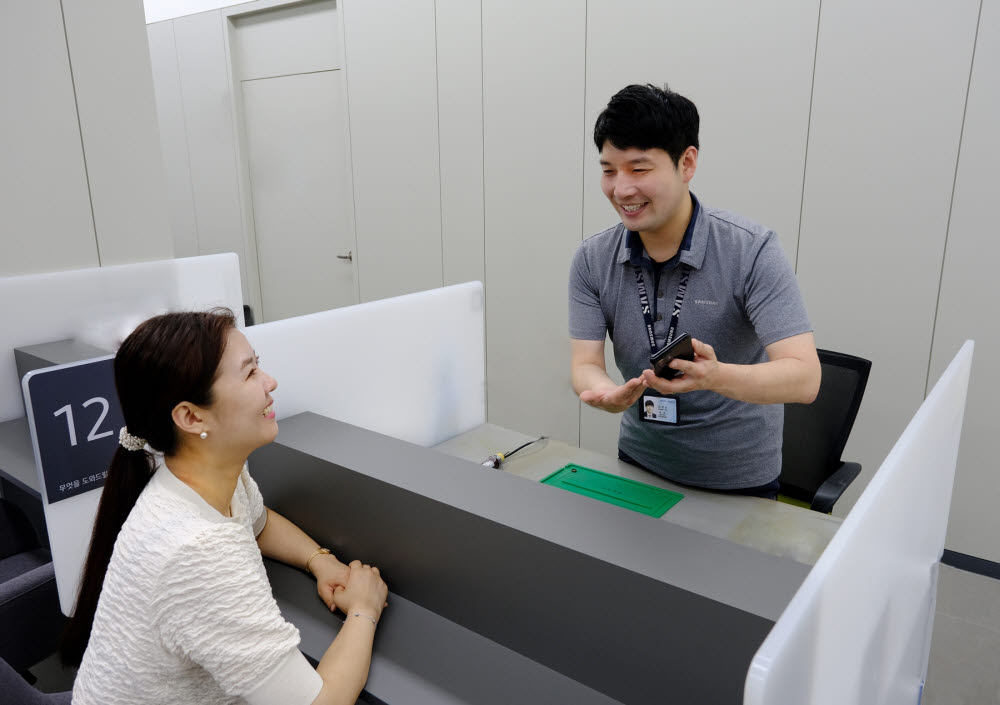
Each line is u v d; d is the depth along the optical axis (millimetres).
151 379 841
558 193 3068
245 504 1100
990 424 2248
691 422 1479
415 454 1196
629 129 1215
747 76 2490
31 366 2014
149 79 2242
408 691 928
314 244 4328
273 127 4312
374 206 3826
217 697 896
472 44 3186
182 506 870
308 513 1245
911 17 2146
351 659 943
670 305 1453
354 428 1334
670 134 1220
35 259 2066
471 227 3430
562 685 926
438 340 1769
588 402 1348
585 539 894
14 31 1938
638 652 846
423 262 3693
